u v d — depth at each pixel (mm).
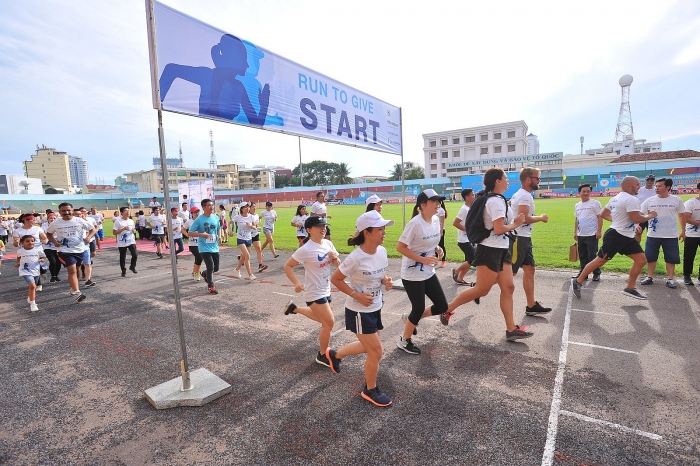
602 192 46656
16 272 11031
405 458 2488
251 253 13227
